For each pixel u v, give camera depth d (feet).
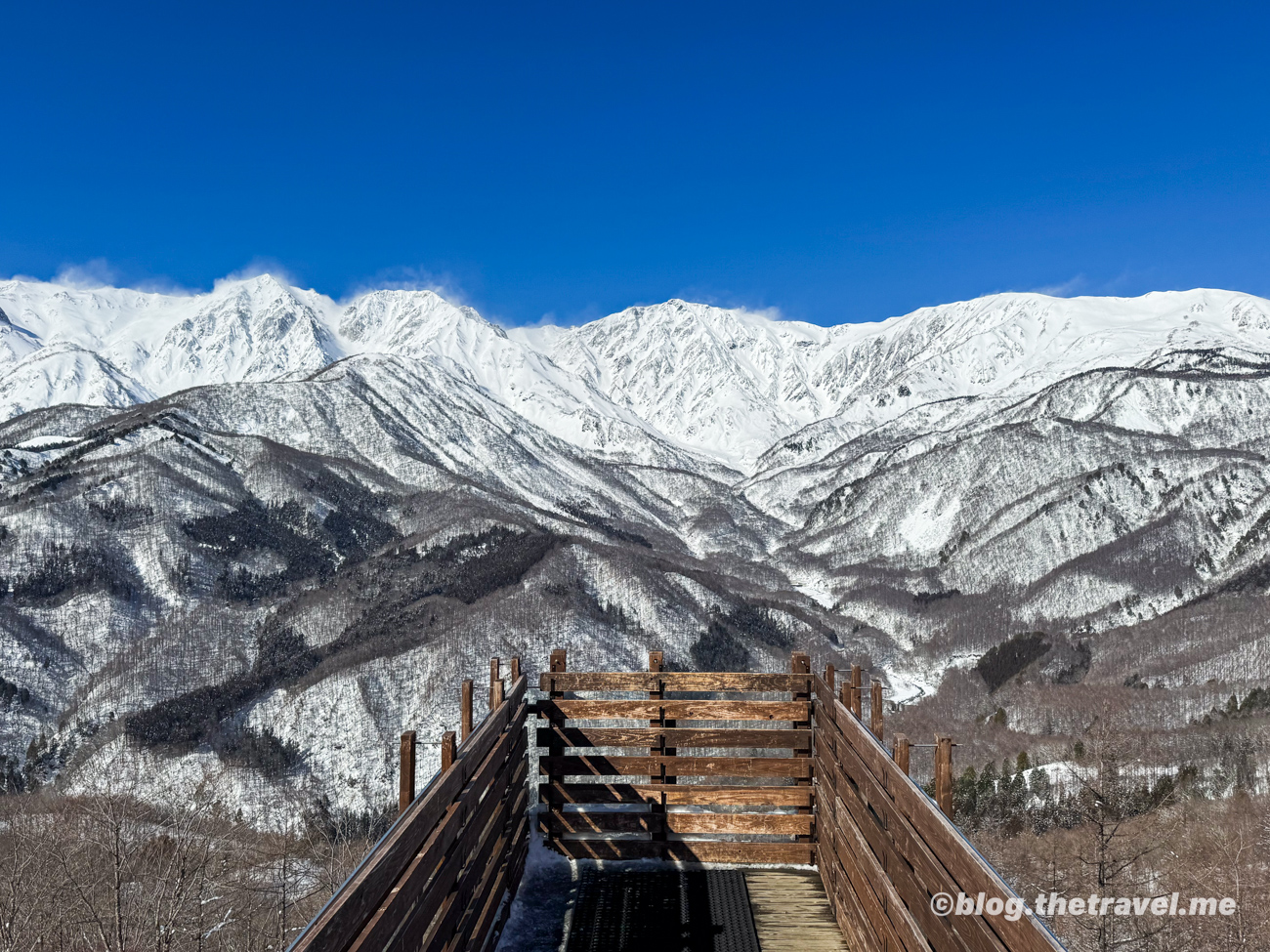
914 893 11.53
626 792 20.21
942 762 11.19
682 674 20.75
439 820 11.91
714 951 16.24
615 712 20.44
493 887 16.20
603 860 19.93
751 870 19.60
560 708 20.48
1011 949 7.99
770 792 20.12
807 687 20.65
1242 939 36.76
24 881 35.35
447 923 12.31
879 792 13.52
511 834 17.85
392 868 9.34
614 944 16.56
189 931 34.42
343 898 7.84
